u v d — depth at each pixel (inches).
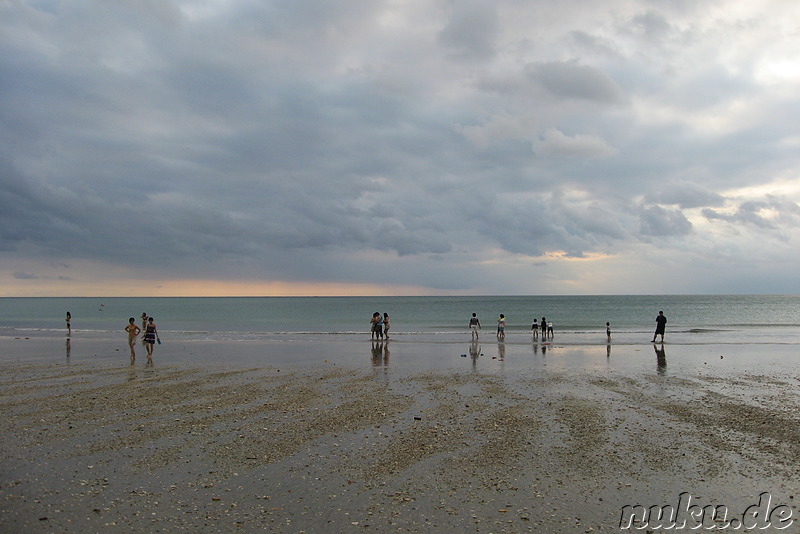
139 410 503.5
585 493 296.0
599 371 756.0
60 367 805.9
